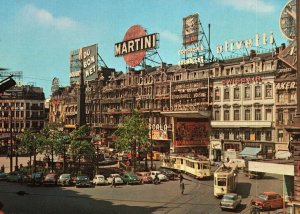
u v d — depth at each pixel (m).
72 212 38.72
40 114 146.12
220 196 46.38
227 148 81.94
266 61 75.81
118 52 111.62
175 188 53.72
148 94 102.00
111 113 114.25
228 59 91.62
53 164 70.56
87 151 65.62
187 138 87.94
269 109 74.94
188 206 42.16
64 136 69.06
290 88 71.00
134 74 108.06
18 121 142.62
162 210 40.03
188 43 95.06
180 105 92.50
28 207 40.53
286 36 70.56
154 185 56.44
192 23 94.12
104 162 78.81
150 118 100.19
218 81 84.50
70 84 145.12
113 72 120.69
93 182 56.47
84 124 71.50
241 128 79.44
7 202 43.06
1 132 141.25
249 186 53.06
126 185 56.44
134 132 69.19
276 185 53.59
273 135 73.69
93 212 38.84
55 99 148.38
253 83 77.56
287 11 70.44
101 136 114.19
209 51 90.12
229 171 48.22
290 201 37.84
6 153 111.81
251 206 41.03
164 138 92.94
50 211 38.94
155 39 100.00
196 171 61.56
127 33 108.38
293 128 30.80
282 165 35.56
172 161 70.75
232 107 81.44
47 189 52.66
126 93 110.38
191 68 93.19
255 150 75.25
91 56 123.81
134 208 40.84
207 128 86.69
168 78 96.81
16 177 60.28
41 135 72.00
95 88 123.50
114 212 38.97
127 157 86.00
